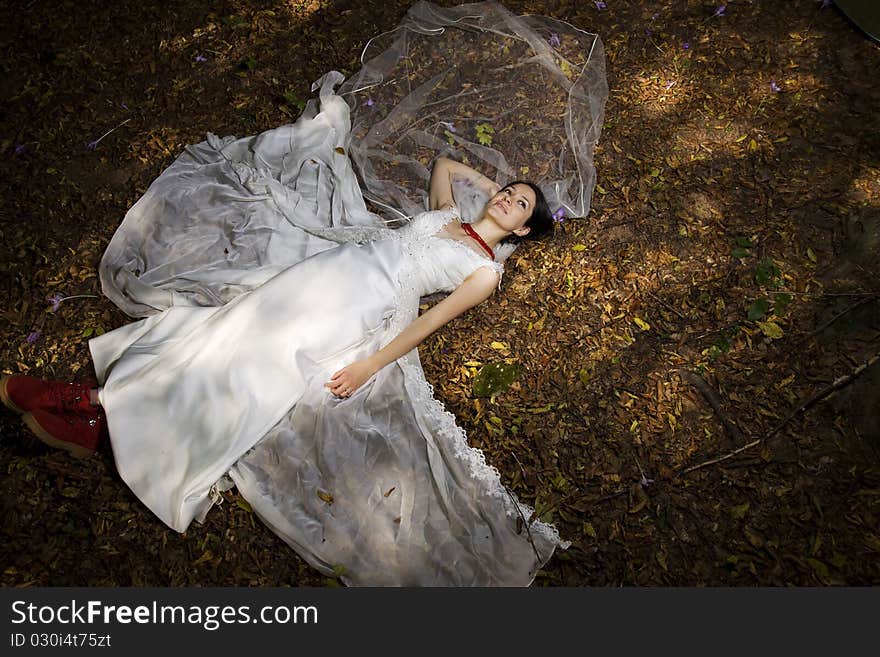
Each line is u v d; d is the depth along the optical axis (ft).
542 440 11.01
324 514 9.87
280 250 12.30
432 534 9.87
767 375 11.44
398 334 11.12
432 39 15.30
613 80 15.19
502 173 13.75
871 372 11.06
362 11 16.31
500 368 11.38
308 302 10.53
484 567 9.73
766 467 10.62
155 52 15.53
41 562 9.70
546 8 16.33
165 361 10.09
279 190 12.80
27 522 9.99
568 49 15.14
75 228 12.98
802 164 13.64
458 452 10.43
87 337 11.71
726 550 10.03
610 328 12.07
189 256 12.26
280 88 15.11
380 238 11.94
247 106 14.83
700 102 14.74
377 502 9.99
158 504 9.73
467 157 13.92
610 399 11.37
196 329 10.38
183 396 9.89
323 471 10.11
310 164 13.42
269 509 9.85
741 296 12.25
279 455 10.16
